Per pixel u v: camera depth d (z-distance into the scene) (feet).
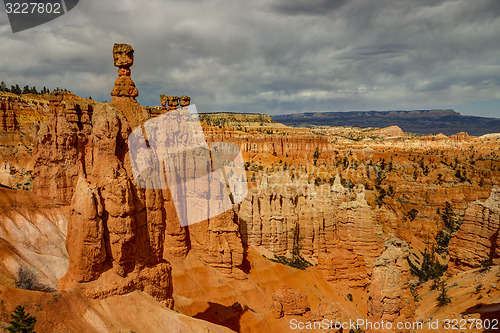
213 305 219.20
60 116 230.68
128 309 142.72
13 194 223.51
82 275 140.46
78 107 234.79
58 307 130.00
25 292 128.88
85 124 233.96
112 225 144.56
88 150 234.38
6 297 125.59
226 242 250.57
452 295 260.01
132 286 149.28
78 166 233.35
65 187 230.89
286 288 232.32
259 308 235.40
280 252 311.06
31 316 123.95
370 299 205.36
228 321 209.26
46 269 199.00
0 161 294.46
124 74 214.69
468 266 322.14
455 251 338.34
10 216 213.66
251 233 312.29
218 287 234.99
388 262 208.13
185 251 245.24
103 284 142.10
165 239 241.55
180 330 147.64
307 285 270.87
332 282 287.07
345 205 313.32
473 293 249.14
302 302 228.84
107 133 157.58
